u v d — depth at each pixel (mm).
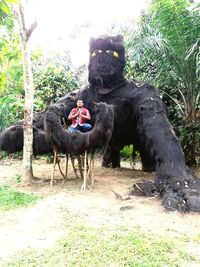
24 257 3990
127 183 7328
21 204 5867
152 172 8477
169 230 4762
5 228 4906
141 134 7512
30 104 7371
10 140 7996
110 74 8023
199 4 7727
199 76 7934
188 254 4047
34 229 4809
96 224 4910
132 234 4531
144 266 3727
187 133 8906
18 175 8117
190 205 5531
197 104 8898
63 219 5098
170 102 9703
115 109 8023
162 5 7594
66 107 8258
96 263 3824
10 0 6234
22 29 7172
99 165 9820
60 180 7605
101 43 7957
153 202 5984
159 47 7922
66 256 3990
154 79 8969
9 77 12516
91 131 6648
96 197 6203
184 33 7883
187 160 9078
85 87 8578
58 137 6738
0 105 11297
